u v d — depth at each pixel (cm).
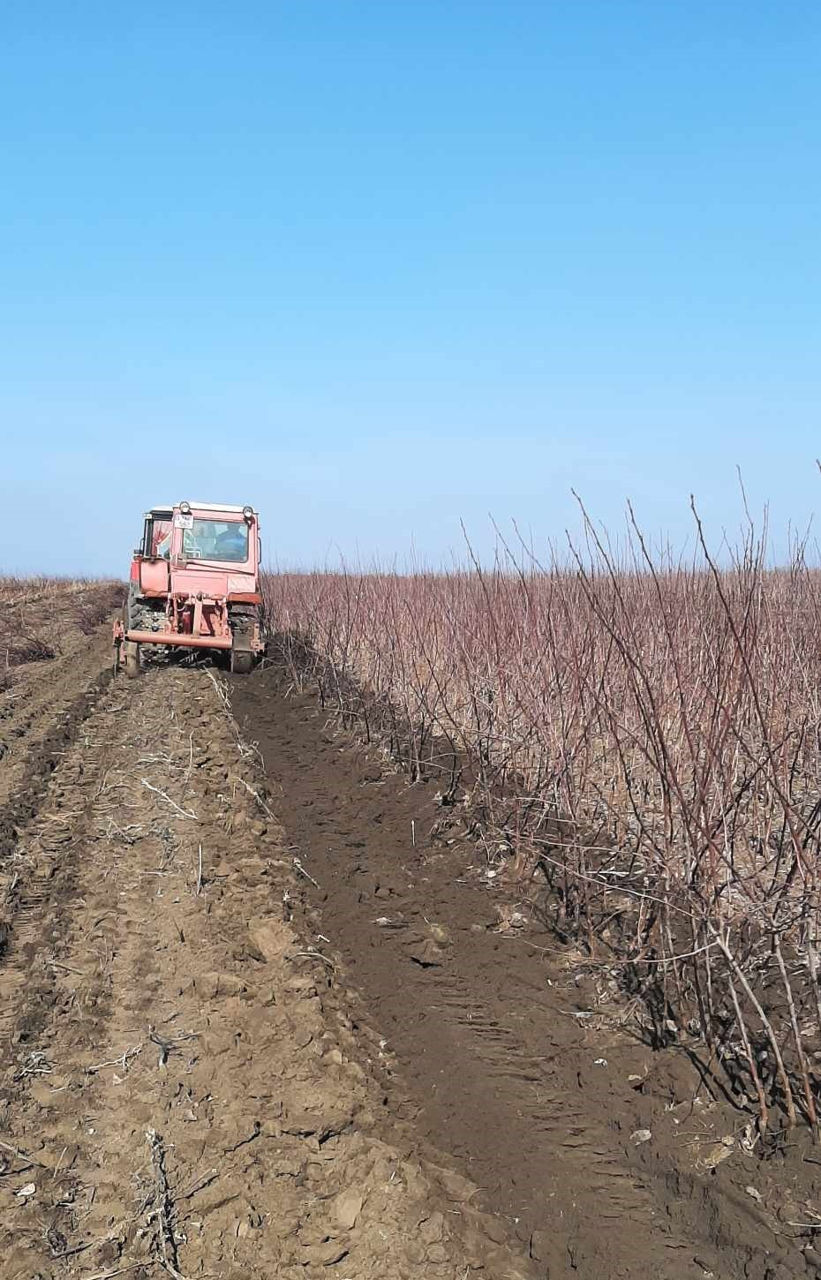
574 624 767
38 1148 439
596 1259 368
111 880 757
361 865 791
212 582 1808
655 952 564
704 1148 423
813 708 589
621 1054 502
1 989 586
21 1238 383
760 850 566
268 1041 523
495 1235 383
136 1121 458
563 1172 416
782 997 529
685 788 636
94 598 4169
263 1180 416
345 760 1138
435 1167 419
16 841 845
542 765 737
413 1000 575
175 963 621
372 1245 378
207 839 851
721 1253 369
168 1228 391
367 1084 484
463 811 891
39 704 1532
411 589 1259
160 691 1652
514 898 714
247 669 1822
